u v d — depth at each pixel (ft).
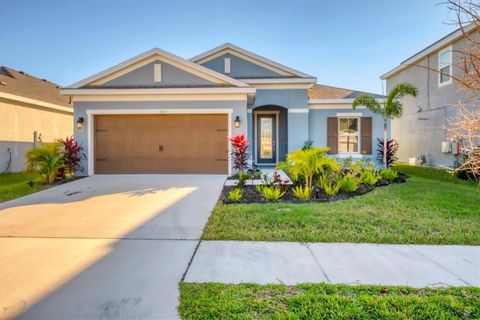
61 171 34.42
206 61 50.19
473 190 27.76
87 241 15.10
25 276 11.26
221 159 37.55
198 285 10.45
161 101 37.11
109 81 38.83
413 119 52.49
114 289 10.26
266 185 28.43
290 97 47.39
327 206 21.59
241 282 10.68
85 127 37.32
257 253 13.41
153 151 37.76
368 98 43.14
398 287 10.16
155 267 12.01
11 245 14.55
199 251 13.70
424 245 14.29
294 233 15.81
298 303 9.16
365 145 49.32
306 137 47.21
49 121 55.67
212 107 36.96
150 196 25.52
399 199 23.81
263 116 52.24
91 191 27.73
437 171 42.96
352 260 12.57
